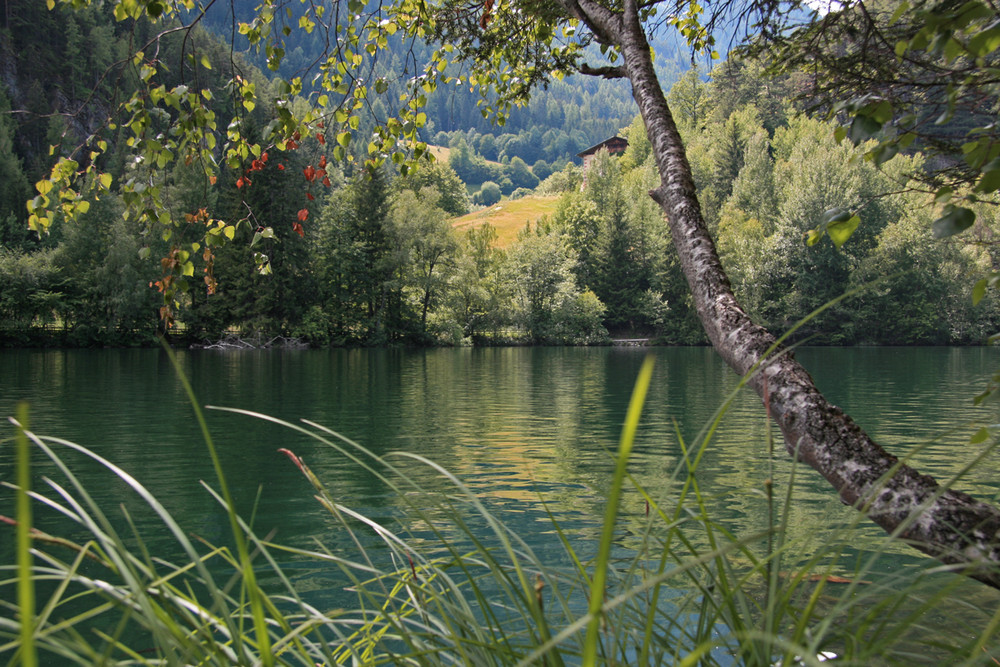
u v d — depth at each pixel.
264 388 18.62
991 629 0.81
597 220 66.75
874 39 3.01
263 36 3.10
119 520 6.12
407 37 4.13
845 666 0.92
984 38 1.50
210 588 1.01
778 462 8.47
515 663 1.21
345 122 3.47
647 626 1.07
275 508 6.51
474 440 10.35
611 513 0.59
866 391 17.69
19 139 65.81
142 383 19.52
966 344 49.94
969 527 1.48
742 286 51.88
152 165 2.95
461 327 52.97
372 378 22.38
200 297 45.31
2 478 7.60
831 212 1.79
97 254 41.97
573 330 55.72
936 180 2.51
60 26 71.56
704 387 19.08
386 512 6.33
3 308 39.81
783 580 1.16
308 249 46.47
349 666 1.76
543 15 4.54
